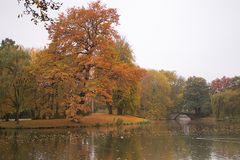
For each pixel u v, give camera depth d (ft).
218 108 315.78
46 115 199.52
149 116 351.05
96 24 189.06
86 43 188.75
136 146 98.37
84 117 206.80
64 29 183.93
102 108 336.90
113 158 76.84
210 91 505.66
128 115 278.87
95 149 92.02
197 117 457.27
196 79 473.67
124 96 245.04
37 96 178.70
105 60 185.98
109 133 145.07
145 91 351.46
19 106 177.17
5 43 204.23
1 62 168.25
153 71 393.29
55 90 177.68
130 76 188.34
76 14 186.19
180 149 91.76
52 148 94.48
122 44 245.65
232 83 484.74
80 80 181.57
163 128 189.26
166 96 384.47
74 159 75.41
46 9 50.19
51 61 183.01
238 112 309.63
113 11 190.08
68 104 178.70
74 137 125.90
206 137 128.16
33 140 115.03
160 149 92.12
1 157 78.79
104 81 182.39
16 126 172.04
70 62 185.88
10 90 174.70
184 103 474.90
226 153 84.48
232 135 137.69
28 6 50.16
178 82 497.05
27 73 173.06
